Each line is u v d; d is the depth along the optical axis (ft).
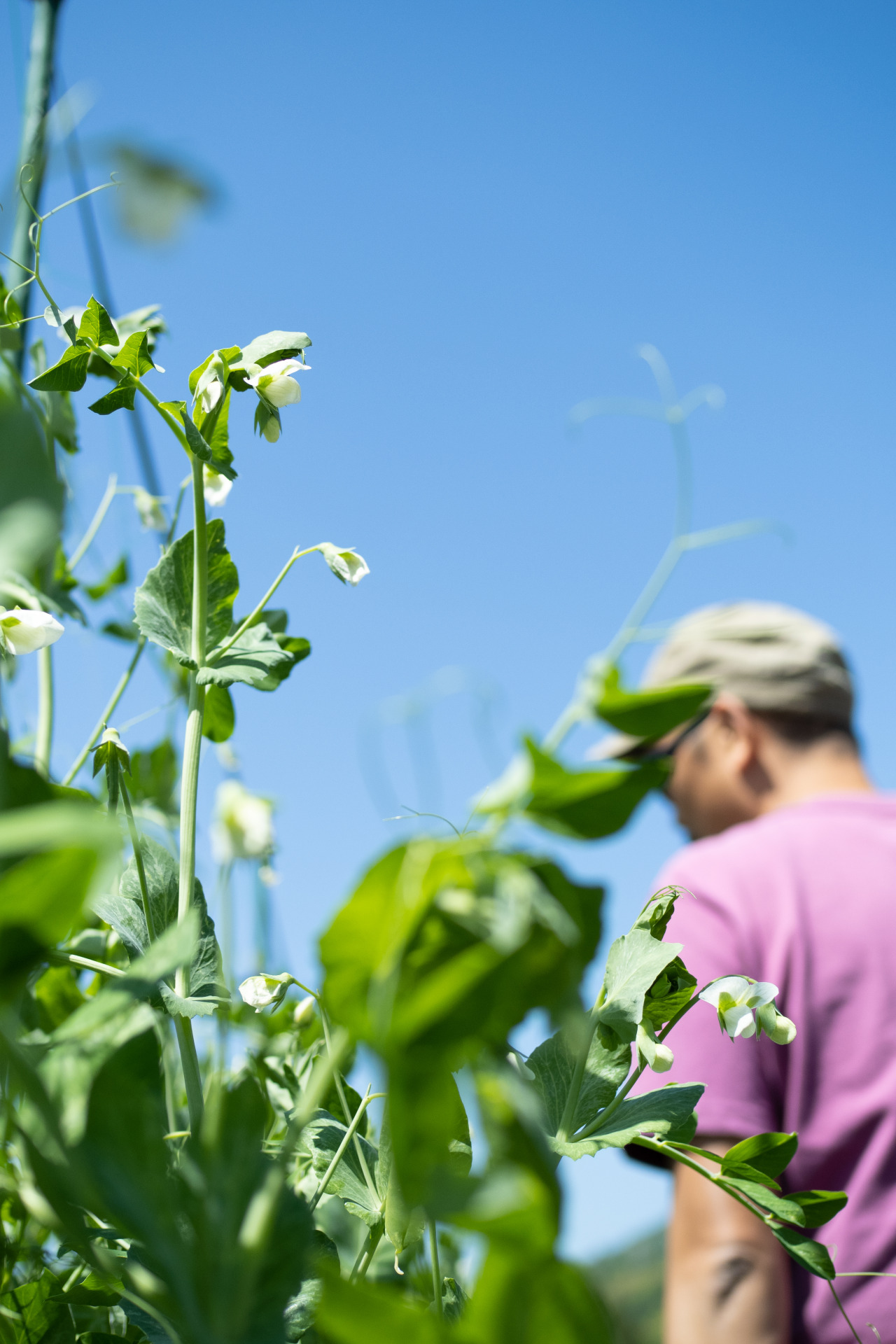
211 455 3.14
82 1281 2.71
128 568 5.14
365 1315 1.27
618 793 1.37
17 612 2.98
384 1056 1.27
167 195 2.36
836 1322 5.12
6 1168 1.63
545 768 1.35
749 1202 2.86
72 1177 1.39
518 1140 1.26
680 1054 5.43
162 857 2.96
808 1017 5.57
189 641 3.30
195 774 2.97
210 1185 1.48
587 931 1.40
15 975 1.24
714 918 5.95
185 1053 2.55
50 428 4.41
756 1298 5.05
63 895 1.20
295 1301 2.05
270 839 4.20
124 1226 1.38
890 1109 5.26
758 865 6.07
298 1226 1.53
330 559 3.52
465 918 1.32
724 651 7.75
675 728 1.43
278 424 3.23
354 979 1.33
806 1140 5.41
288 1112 3.22
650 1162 5.37
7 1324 2.45
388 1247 3.31
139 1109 1.45
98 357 3.58
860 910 5.74
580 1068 2.68
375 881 1.33
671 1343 5.11
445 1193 1.22
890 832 6.19
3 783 1.50
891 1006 5.51
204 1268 1.43
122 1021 1.66
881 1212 5.23
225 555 3.41
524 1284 1.26
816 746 7.53
